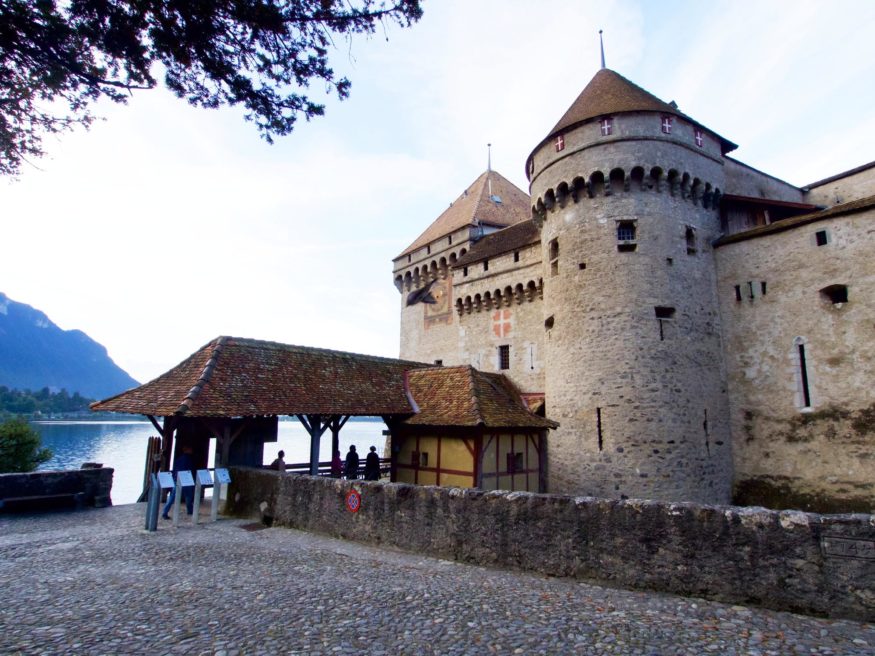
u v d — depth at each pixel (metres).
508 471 19.58
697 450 19.94
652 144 21.75
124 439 103.44
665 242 21.42
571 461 21.64
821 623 6.26
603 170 21.97
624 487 19.86
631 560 7.88
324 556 9.99
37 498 14.94
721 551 7.24
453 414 19.19
